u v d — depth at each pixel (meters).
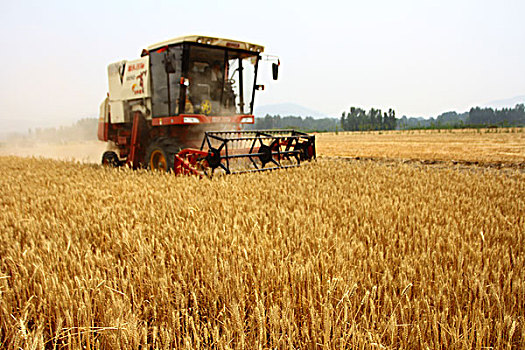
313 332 2.14
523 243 3.60
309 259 2.88
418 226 4.02
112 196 5.71
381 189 6.59
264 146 7.98
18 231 4.10
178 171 7.99
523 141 23.06
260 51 9.88
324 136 44.53
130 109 10.98
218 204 5.05
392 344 2.04
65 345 2.12
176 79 8.96
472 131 45.81
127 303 2.42
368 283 2.72
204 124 9.61
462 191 6.50
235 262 3.00
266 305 2.57
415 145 21.84
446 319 2.32
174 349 2.13
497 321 2.28
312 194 5.82
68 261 3.10
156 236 3.77
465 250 3.23
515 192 6.32
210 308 2.54
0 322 2.41
